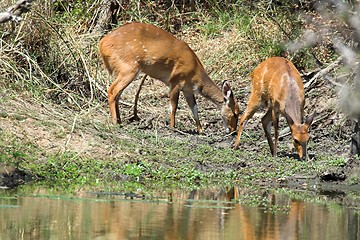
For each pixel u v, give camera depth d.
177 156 24.02
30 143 22.47
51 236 14.55
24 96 26.66
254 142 27.03
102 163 22.33
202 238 14.82
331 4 31.88
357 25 28.45
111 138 24.38
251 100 25.72
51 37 29.48
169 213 17.06
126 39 27.25
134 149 23.86
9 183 20.14
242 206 18.42
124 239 14.45
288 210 18.16
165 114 29.23
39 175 20.97
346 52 28.75
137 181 21.64
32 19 29.02
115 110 27.03
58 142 23.09
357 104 25.66
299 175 23.31
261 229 15.86
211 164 23.81
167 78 27.98
